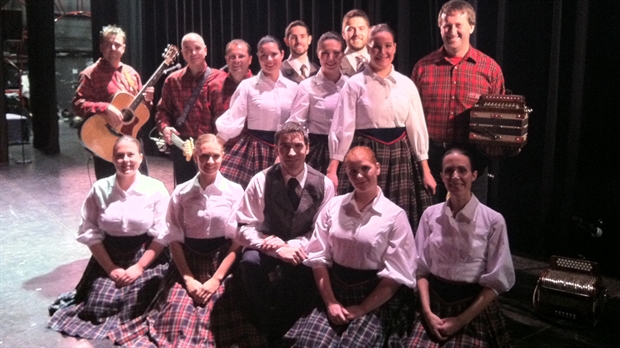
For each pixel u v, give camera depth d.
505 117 3.00
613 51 3.72
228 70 4.36
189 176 4.29
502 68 4.20
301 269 2.95
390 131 3.20
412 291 2.87
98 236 3.23
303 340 2.67
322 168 3.47
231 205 3.07
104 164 4.49
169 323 2.90
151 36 8.06
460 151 2.65
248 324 2.94
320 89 3.47
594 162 3.88
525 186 4.24
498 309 2.71
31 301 3.44
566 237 4.00
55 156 8.17
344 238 2.72
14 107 9.97
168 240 3.07
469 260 2.65
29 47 8.34
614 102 3.75
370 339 2.64
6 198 5.80
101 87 4.41
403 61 4.63
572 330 3.09
